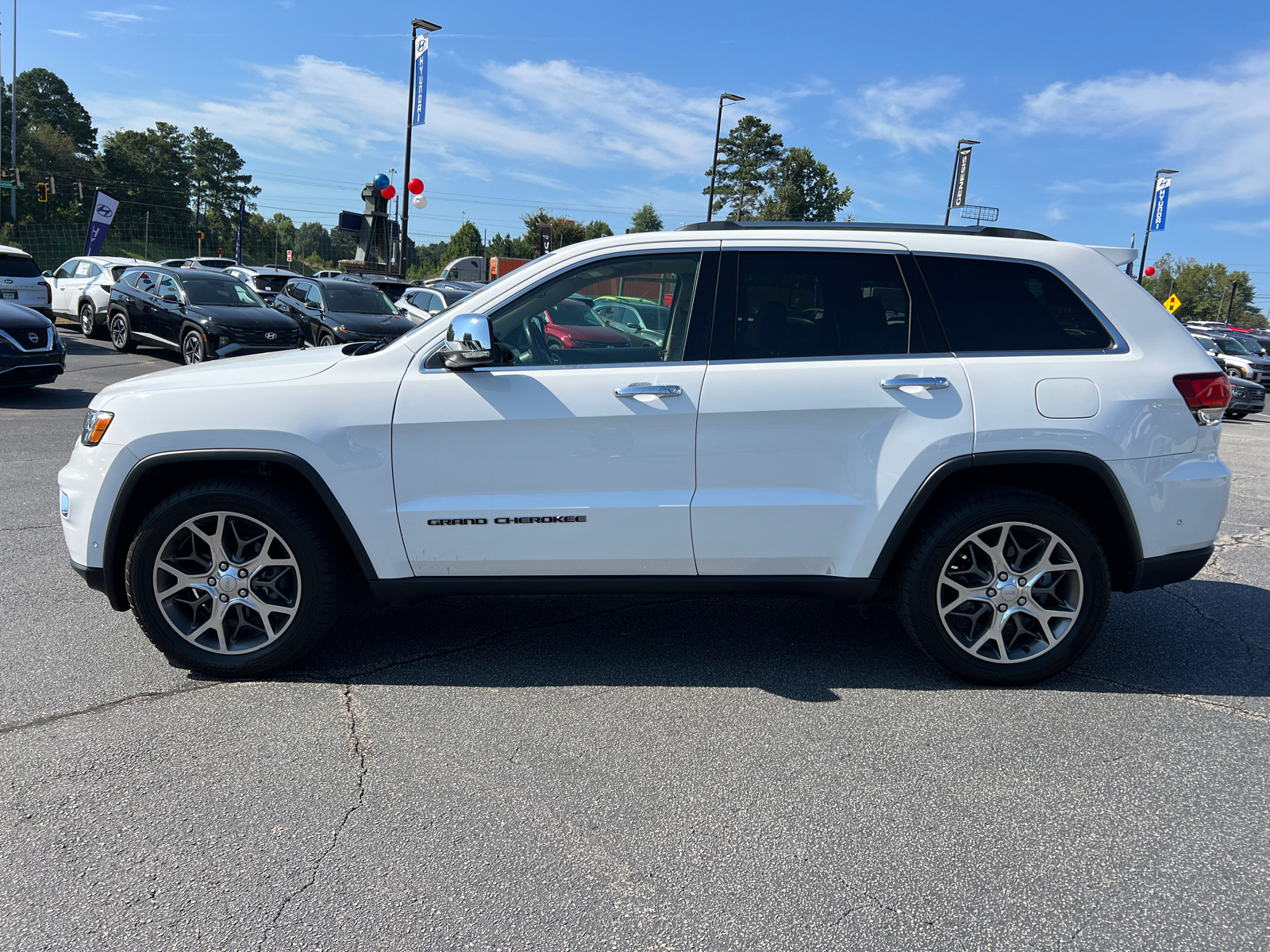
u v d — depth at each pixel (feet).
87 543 11.00
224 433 10.66
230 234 321.52
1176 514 10.87
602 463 10.75
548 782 8.89
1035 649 11.15
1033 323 11.01
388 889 7.20
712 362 10.84
